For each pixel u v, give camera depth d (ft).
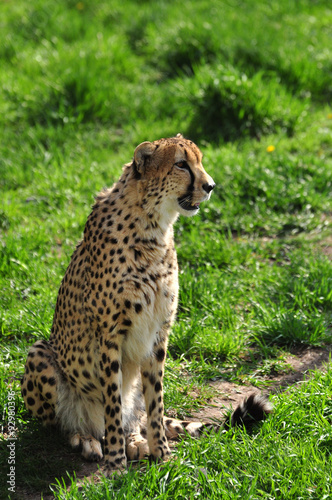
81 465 27.84
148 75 78.23
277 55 76.89
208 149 59.93
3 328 37.81
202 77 68.13
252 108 65.31
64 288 30.32
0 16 90.38
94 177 56.54
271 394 31.45
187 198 27.76
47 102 68.23
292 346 36.81
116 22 89.76
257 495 24.12
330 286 40.70
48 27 85.66
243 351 36.29
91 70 72.02
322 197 53.16
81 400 30.01
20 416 30.55
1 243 45.62
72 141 63.16
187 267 43.65
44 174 56.85
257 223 50.49
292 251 46.83
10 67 76.64
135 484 24.72
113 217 27.68
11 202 52.65
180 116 68.59
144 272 27.22
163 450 27.73
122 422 27.71
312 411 28.94
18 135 64.34
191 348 35.91
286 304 40.06
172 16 88.58
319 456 25.99
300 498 23.58
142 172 26.94
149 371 28.48
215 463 26.09
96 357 28.37
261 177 54.54
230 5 94.43
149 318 27.73
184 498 24.17
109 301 27.07
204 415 31.09
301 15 93.09
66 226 49.67
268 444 26.86
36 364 29.35
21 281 42.73
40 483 26.23
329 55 79.51
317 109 71.97
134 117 68.18
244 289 42.34
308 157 58.08
